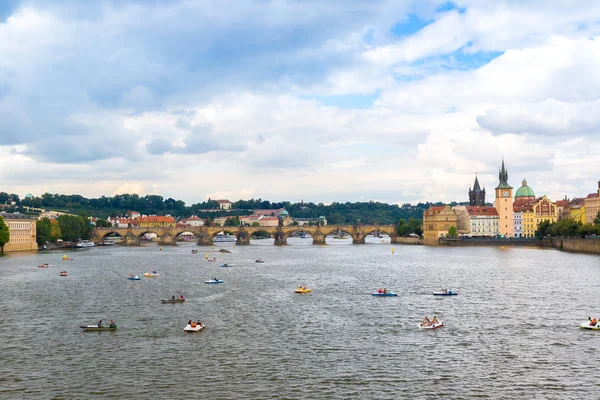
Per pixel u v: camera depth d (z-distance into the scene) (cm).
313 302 16750
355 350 11388
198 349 11544
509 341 11956
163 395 9169
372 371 10162
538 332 12675
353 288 19688
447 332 12762
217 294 18600
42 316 14875
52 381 9775
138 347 11725
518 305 15850
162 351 11419
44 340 12312
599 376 9850
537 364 10475
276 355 11106
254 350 11456
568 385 9469
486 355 11012
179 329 13262
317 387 9450
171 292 19150
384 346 11669
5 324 13900
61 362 10769
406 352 11238
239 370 10262
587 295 17350
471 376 9894
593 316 14262
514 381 9650
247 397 9075
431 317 14350
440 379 9762
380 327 13312
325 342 12000
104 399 9031
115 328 13275
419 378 9812
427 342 11938
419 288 19475
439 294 17838
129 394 9212
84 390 9381
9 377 9969
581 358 10788
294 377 9900
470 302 16450
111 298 17825
